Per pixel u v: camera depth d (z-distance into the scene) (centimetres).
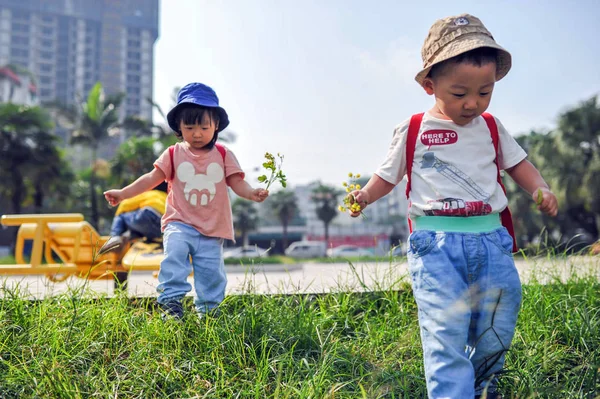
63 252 460
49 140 3183
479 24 208
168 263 289
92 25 14438
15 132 3064
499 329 200
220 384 213
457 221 204
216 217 305
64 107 3688
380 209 7294
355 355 249
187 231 297
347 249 2702
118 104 3722
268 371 227
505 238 208
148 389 208
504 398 216
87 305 280
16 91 7619
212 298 296
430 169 213
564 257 384
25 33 13588
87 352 234
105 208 3900
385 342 275
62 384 194
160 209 418
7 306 274
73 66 14050
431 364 189
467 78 200
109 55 14488
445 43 206
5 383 204
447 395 179
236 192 307
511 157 222
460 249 199
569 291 320
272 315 274
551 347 258
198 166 307
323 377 216
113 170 3516
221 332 252
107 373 223
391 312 312
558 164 2769
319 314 298
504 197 215
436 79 211
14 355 226
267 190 286
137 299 312
